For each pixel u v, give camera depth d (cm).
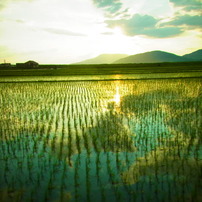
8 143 579
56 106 1046
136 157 477
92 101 1153
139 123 734
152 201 328
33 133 654
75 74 3306
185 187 360
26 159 480
